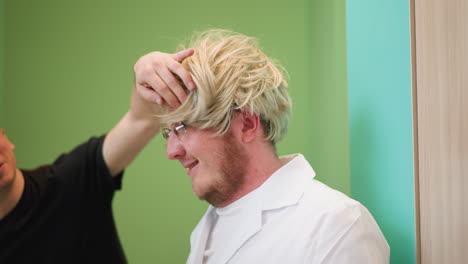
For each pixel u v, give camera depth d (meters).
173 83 1.09
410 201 1.24
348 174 1.90
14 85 2.67
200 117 1.09
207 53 1.13
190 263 1.29
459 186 0.95
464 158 0.93
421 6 1.05
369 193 1.45
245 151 1.16
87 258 1.53
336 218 1.08
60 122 2.68
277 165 1.22
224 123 1.11
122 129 1.49
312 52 2.56
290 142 2.67
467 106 0.92
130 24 2.72
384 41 1.35
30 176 1.53
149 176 2.70
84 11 2.71
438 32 1.00
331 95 2.15
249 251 1.15
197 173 1.16
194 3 2.72
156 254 2.69
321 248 1.06
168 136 1.19
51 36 2.70
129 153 1.52
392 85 1.32
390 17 1.32
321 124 2.37
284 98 1.20
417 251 1.09
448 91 0.97
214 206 1.25
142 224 2.69
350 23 1.56
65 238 1.50
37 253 1.48
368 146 1.45
